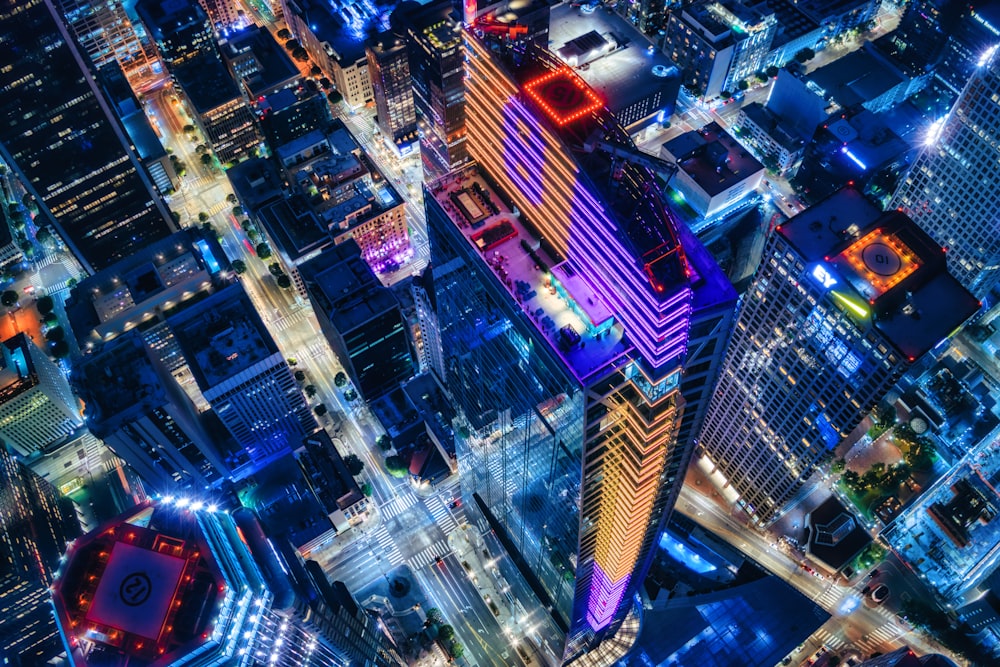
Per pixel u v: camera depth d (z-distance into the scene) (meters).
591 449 155.12
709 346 135.75
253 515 186.88
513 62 133.75
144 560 156.75
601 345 138.50
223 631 155.75
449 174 159.88
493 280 150.62
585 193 125.44
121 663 151.00
